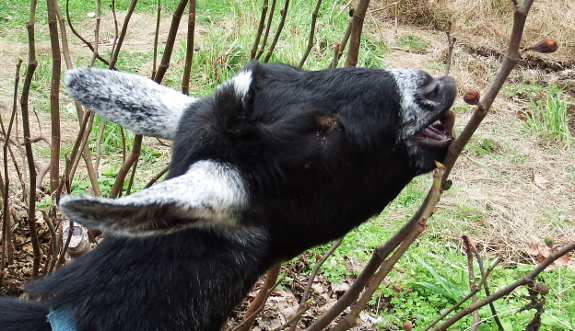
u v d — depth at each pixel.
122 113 0.85
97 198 0.65
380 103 0.76
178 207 0.68
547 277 1.22
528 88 2.17
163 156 1.66
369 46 2.41
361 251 1.29
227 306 0.78
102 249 0.78
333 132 0.76
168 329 0.75
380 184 0.79
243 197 0.74
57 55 0.96
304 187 0.77
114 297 0.75
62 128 1.78
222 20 2.70
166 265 0.75
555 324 1.10
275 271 0.95
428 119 0.77
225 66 2.10
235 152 0.75
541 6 2.53
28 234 1.17
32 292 0.79
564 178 1.64
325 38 2.32
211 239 0.76
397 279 1.21
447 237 1.36
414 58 2.35
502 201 1.52
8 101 1.93
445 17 2.66
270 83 0.77
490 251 1.33
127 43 2.48
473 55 2.41
